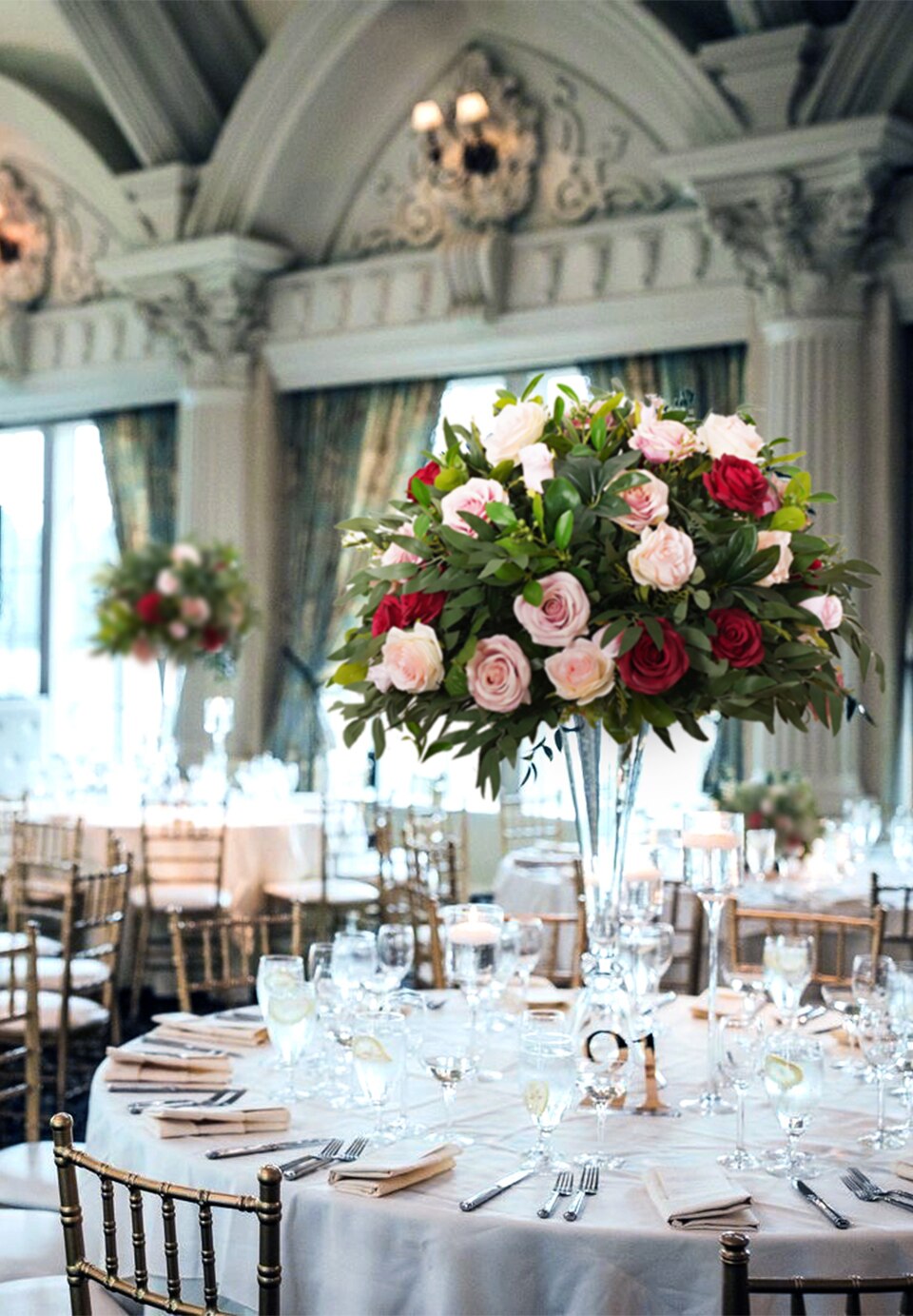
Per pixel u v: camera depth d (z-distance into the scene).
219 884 7.21
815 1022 3.66
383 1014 2.79
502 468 2.77
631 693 2.63
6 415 12.05
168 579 9.20
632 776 2.82
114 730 11.92
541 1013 2.70
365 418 10.16
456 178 9.34
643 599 2.63
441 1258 2.37
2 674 12.36
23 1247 3.02
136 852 7.47
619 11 8.18
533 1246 2.35
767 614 2.65
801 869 6.01
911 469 8.20
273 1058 3.30
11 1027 5.21
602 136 9.03
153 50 9.59
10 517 12.34
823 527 7.94
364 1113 2.92
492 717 2.70
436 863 6.24
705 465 2.78
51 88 10.67
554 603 2.59
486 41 9.31
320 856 7.95
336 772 9.35
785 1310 2.28
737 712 2.70
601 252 8.96
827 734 7.95
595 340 9.04
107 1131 2.89
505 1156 2.69
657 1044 3.48
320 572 10.31
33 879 7.24
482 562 2.63
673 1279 2.31
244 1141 2.74
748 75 7.79
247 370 10.34
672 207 8.81
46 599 12.16
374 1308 2.41
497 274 9.24
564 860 7.05
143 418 11.33
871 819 6.34
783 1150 2.72
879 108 7.65
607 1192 2.51
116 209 10.44
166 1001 7.56
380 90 9.66
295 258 10.29
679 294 8.62
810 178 7.76
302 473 10.41
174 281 10.21
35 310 11.72
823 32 7.62
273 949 7.69
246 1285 2.53
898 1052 2.77
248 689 10.36
